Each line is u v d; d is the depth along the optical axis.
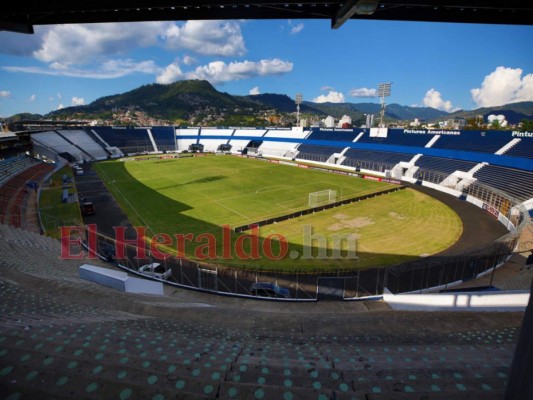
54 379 5.09
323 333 10.30
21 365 5.48
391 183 64.12
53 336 7.64
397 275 23.58
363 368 7.06
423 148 74.88
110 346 7.41
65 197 46.97
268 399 4.91
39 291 13.26
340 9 10.32
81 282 16.53
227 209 43.78
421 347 8.67
